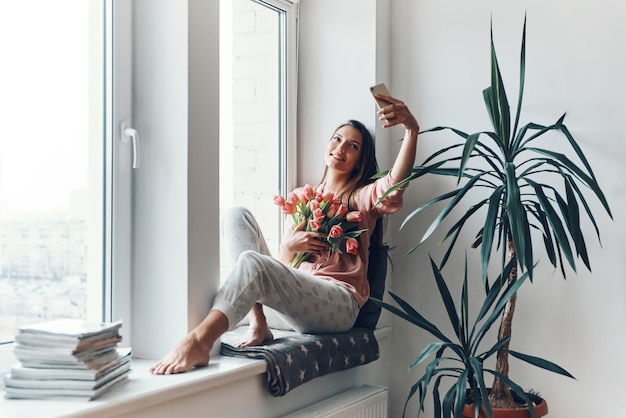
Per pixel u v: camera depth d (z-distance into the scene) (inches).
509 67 119.4
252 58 120.7
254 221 111.3
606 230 111.7
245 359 90.6
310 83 129.4
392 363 128.3
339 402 103.4
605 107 111.9
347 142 118.0
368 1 124.4
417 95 127.0
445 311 123.5
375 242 118.6
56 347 69.2
